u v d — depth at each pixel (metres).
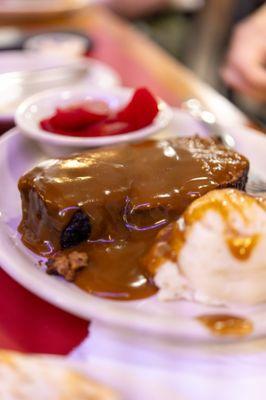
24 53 0.63
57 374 0.31
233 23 0.87
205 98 0.56
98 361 0.32
